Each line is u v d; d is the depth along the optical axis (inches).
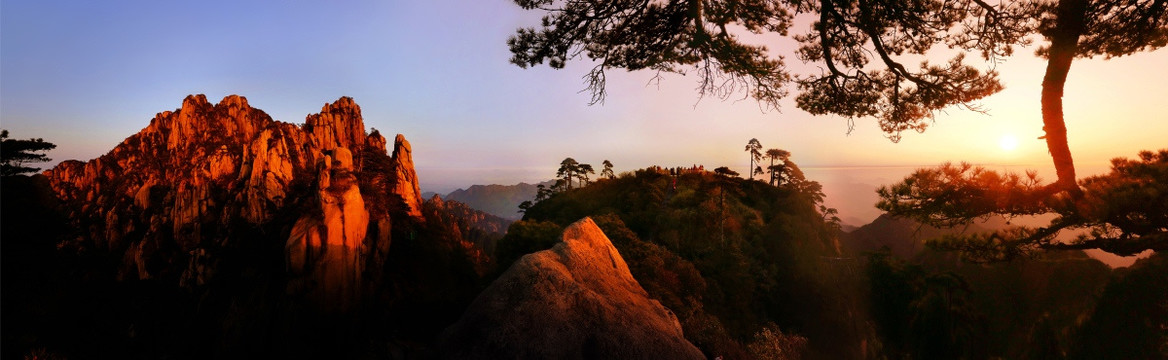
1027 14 340.5
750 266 2075.5
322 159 2536.9
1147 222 365.7
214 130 4116.6
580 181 4493.1
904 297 2130.9
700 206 2317.9
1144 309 1050.7
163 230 3228.3
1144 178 378.3
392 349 511.5
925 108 410.3
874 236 4284.0
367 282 2372.0
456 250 3004.4
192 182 3430.1
